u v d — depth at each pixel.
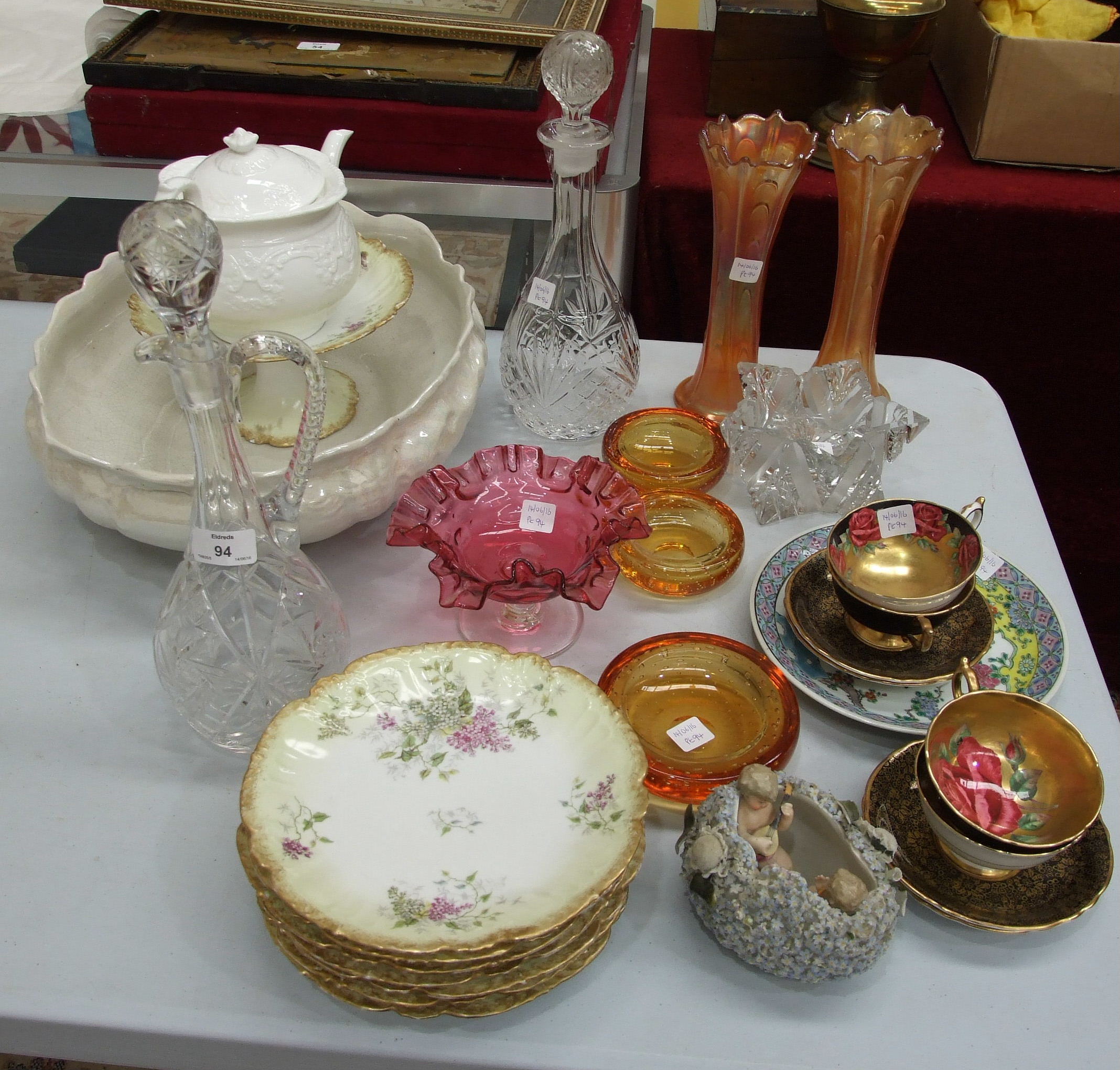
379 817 0.62
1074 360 1.58
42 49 1.49
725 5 1.49
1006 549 0.91
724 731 0.74
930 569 0.82
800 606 0.81
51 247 1.36
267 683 0.70
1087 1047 0.57
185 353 0.56
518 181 1.26
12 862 0.65
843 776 0.72
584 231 0.94
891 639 0.78
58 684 0.77
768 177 0.88
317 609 0.71
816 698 0.74
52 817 0.68
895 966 0.61
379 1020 0.58
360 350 1.03
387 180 1.26
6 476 0.95
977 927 0.61
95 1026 0.58
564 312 0.97
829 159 1.46
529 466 0.85
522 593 0.70
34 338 1.12
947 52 1.64
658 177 1.45
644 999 0.59
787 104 1.58
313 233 0.82
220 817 0.68
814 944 0.55
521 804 0.63
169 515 0.75
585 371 0.97
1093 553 1.75
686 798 0.66
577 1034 0.58
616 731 0.65
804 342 1.63
